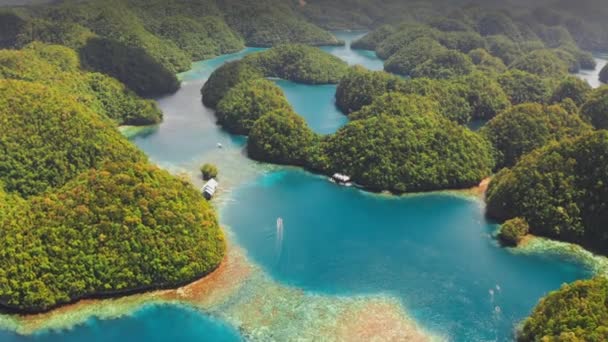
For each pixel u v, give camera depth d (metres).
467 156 142.75
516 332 87.25
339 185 141.25
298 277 100.50
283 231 116.94
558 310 81.19
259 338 84.50
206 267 98.06
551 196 118.19
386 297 95.38
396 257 108.31
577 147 122.69
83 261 90.81
